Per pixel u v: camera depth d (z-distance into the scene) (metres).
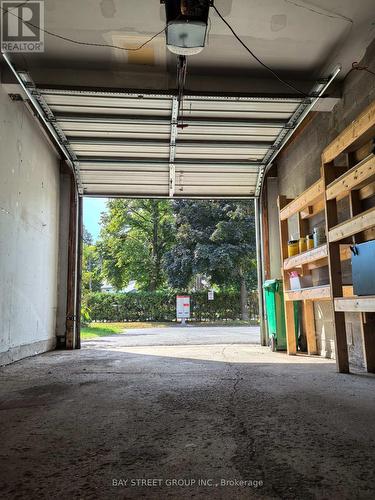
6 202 5.37
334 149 4.70
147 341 9.50
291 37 4.73
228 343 8.77
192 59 5.09
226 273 22.83
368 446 2.12
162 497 1.58
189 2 3.77
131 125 6.01
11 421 2.64
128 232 26.31
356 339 5.01
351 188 4.26
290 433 2.34
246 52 4.98
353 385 3.74
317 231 5.60
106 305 23.86
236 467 1.86
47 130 6.88
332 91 5.44
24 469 1.86
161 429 2.44
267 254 8.30
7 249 5.40
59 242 8.10
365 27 4.57
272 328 6.99
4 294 5.30
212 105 5.54
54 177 7.84
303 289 5.82
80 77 5.17
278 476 1.76
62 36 4.62
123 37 4.64
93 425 2.54
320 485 1.67
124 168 7.48
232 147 6.73
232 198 8.70
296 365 5.10
